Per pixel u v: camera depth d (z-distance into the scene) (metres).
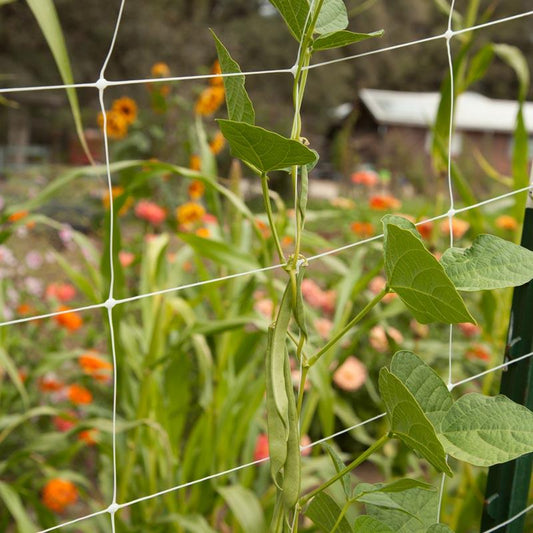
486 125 20.61
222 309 1.86
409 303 0.66
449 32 0.92
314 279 3.56
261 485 2.06
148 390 1.65
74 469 2.60
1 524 1.98
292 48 20.25
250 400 1.75
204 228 2.76
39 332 3.07
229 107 0.64
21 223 1.62
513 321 0.99
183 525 1.56
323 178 15.38
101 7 17.78
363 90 23.48
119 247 1.42
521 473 1.00
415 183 12.06
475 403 0.68
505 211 2.82
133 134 4.07
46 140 18.20
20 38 17.53
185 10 19.59
